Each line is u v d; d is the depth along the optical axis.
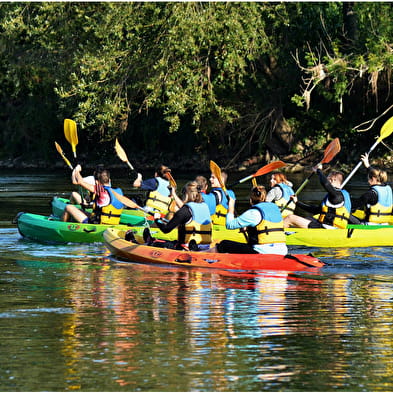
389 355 17.80
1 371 16.66
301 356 17.69
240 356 17.69
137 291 24.69
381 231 36.06
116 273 28.16
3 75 98.56
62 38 90.31
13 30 88.69
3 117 123.00
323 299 23.45
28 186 78.06
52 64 95.81
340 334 19.47
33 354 17.78
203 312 21.73
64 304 22.73
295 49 93.62
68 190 72.31
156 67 79.19
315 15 88.81
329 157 37.59
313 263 28.81
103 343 18.62
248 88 97.88
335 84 84.50
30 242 37.38
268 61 98.00
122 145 117.12
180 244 30.55
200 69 84.06
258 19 84.56
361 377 16.38
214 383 15.99
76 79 81.94
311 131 105.81
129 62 82.94
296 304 22.78
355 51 86.06
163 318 21.03
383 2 84.06
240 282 26.22
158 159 115.12
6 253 33.62
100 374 16.48
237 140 107.38
